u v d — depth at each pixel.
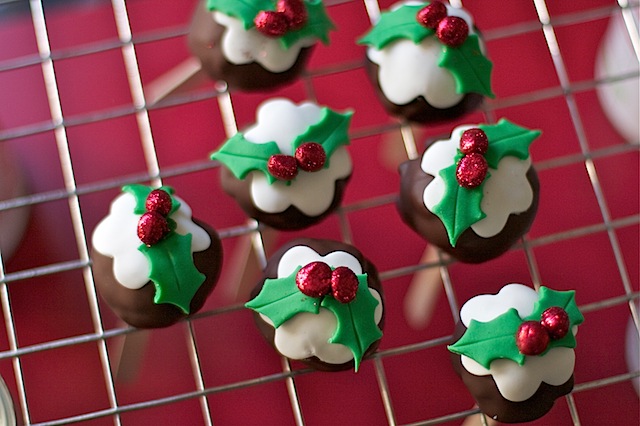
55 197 0.45
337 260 0.43
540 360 0.42
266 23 0.44
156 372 0.48
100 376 0.48
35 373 0.48
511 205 0.44
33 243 0.49
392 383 0.48
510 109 0.51
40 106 0.50
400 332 0.49
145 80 0.50
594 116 0.50
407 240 0.50
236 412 0.48
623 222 0.46
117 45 0.47
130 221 0.43
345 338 0.42
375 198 0.50
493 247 0.44
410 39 0.45
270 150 0.44
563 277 0.49
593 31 0.51
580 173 0.50
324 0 0.49
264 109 0.45
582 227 0.50
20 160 0.49
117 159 0.50
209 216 0.49
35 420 0.48
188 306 0.43
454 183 0.43
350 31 0.51
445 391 0.48
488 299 0.43
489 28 0.51
